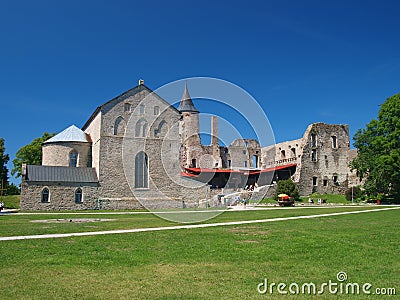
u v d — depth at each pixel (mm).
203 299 9500
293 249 15375
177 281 10992
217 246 16031
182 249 15398
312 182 63062
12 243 16938
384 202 54906
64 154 53219
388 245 16047
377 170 53344
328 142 65812
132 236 18953
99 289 10250
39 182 45875
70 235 19469
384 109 55094
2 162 63812
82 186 47969
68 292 9992
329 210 37656
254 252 14852
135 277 11391
